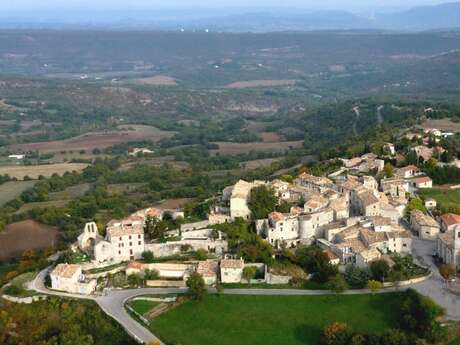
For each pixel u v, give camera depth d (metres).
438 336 187.25
